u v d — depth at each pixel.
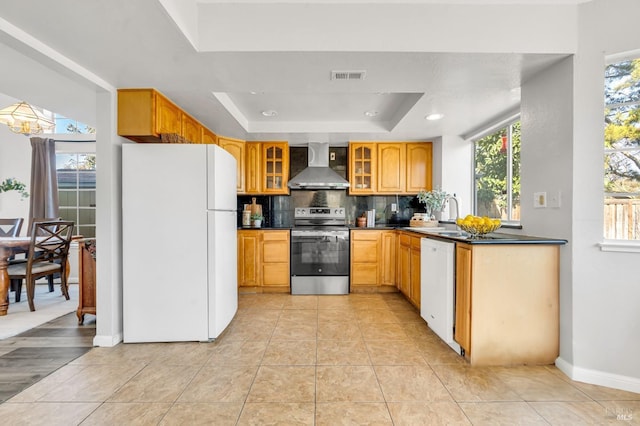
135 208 2.40
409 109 2.95
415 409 1.62
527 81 2.28
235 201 2.95
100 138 2.36
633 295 1.77
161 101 2.50
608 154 1.86
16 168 4.59
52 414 1.57
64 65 1.92
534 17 1.86
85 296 2.86
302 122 3.82
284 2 1.85
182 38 1.72
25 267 3.41
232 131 3.76
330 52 1.87
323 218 4.63
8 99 4.56
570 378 1.91
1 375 1.95
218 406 1.64
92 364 2.09
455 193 3.96
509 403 1.67
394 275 4.05
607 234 1.85
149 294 2.42
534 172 2.22
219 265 2.51
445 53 1.88
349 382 1.88
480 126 3.52
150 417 1.55
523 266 2.05
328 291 4.07
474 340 2.05
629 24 1.76
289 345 2.41
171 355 2.23
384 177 4.30
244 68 2.09
